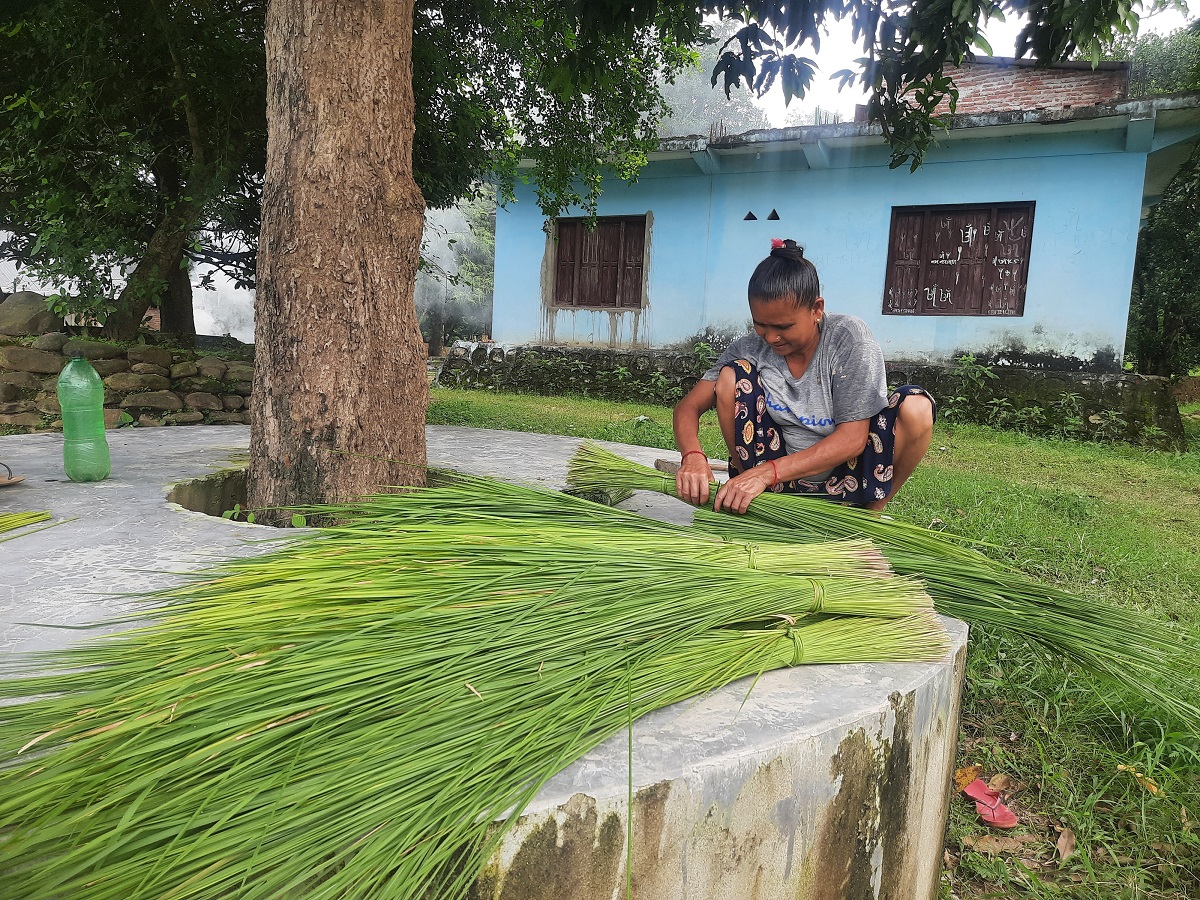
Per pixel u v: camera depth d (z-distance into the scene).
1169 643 1.75
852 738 1.08
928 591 1.73
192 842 0.76
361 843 0.78
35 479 2.44
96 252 5.55
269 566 1.27
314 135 2.12
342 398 2.16
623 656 1.12
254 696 0.91
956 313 9.10
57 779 0.78
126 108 5.62
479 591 1.20
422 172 6.76
